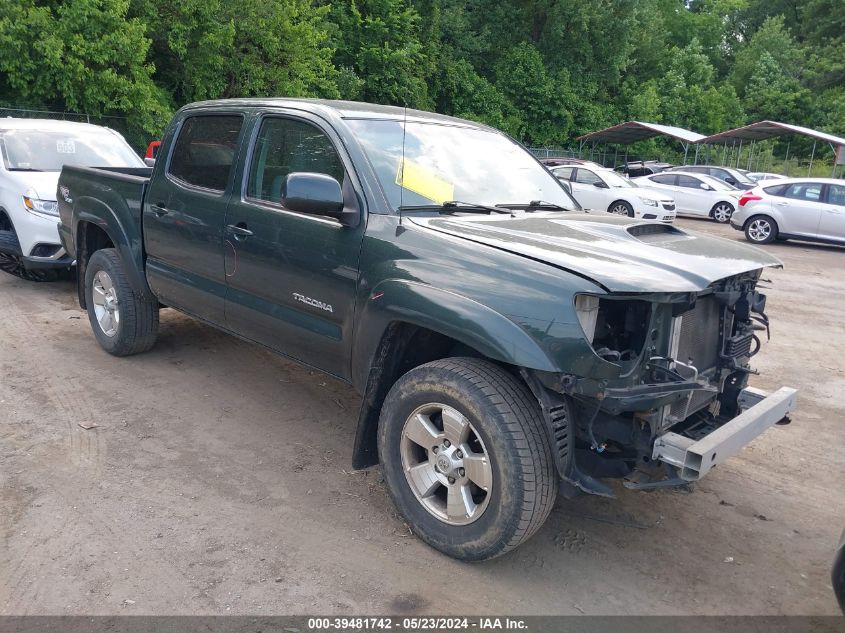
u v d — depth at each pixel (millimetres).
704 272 3061
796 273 12523
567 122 39406
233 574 3064
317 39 23312
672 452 2879
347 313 3576
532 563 3277
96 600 2855
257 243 4055
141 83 17656
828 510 3945
